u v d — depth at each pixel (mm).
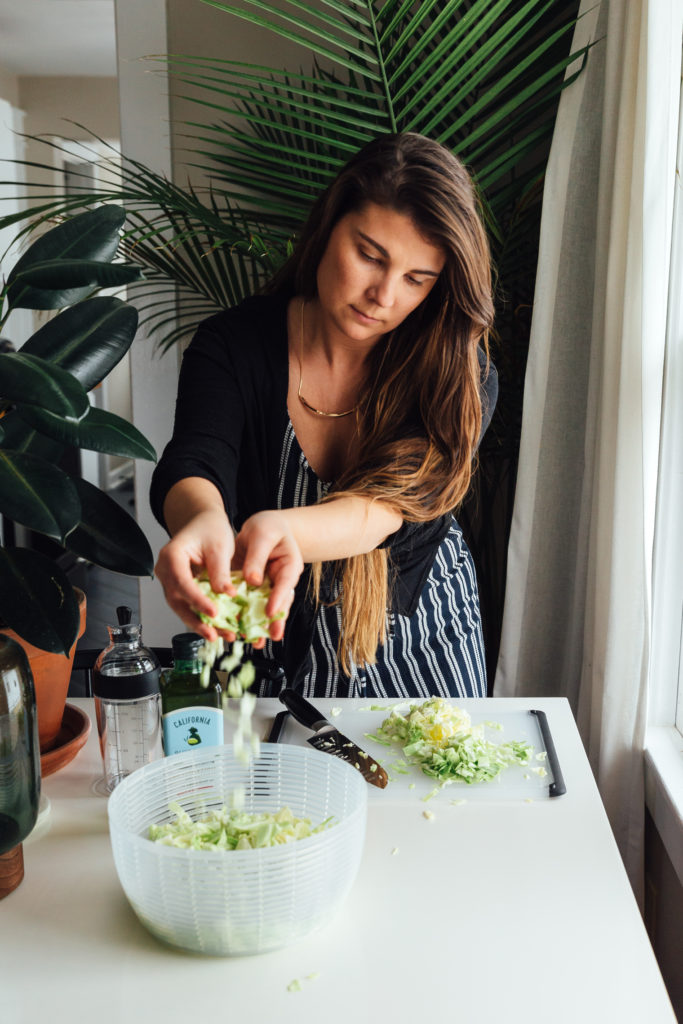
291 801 1013
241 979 826
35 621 1051
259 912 823
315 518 1065
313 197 2312
